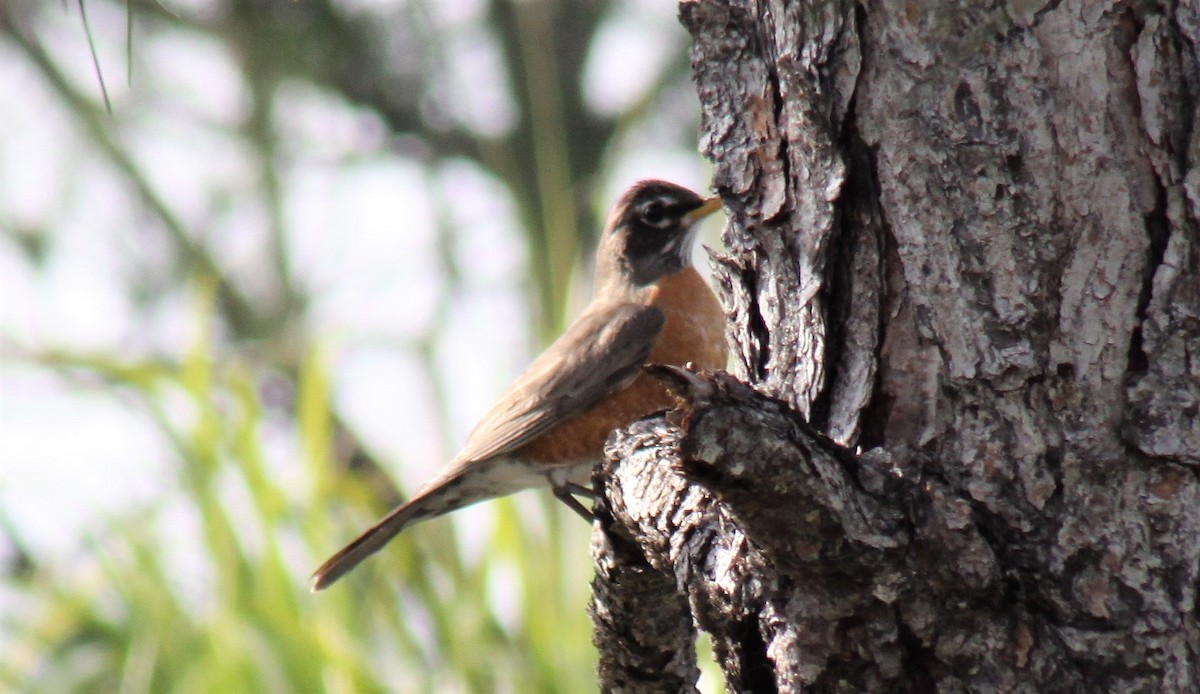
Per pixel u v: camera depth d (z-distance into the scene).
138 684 11.19
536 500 12.17
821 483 5.25
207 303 12.81
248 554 11.51
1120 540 5.55
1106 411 5.63
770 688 5.90
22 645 12.77
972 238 5.82
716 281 7.15
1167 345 5.61
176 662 11.33
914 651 5.47
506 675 11.06
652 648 7.80
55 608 12.82
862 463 5.48
